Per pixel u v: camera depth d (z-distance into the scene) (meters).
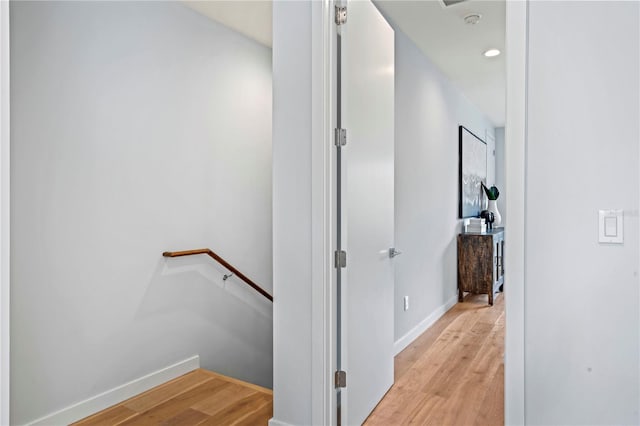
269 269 3.78
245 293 3.51
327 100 1.97
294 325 2.03
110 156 2.49
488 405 2.41
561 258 1.39
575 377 1.38
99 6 2.44
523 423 1.45
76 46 2.31
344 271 2.05
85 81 2.36
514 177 1.45
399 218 3.32
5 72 1.69
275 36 2.10
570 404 1.38
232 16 3.15
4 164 1.69
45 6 2.17
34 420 2.12
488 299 4.80
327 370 1.96
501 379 2.76
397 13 3.10
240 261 3.47
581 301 1.36
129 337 2.59
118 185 2.54
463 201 5.06
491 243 4.75
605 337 1.33
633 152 1.29
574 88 1.37
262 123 3.70
